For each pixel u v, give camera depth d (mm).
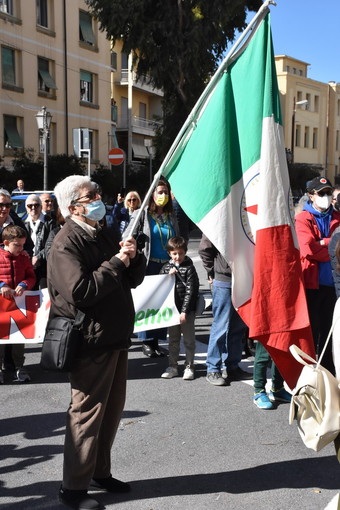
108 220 7535
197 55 22234
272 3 3586
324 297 4996
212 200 3805
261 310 3762
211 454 3936
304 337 3805
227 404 4898
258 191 3783
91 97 31031
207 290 10102
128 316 3178
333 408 2594
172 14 22172
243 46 3752
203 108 3799
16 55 25469
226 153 3791
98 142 31438
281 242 3764
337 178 44906
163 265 6242
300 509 3230
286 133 52719
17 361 5535
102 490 3424
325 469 3727
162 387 5344
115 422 3375
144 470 3703
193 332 5625
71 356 3004
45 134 17688
